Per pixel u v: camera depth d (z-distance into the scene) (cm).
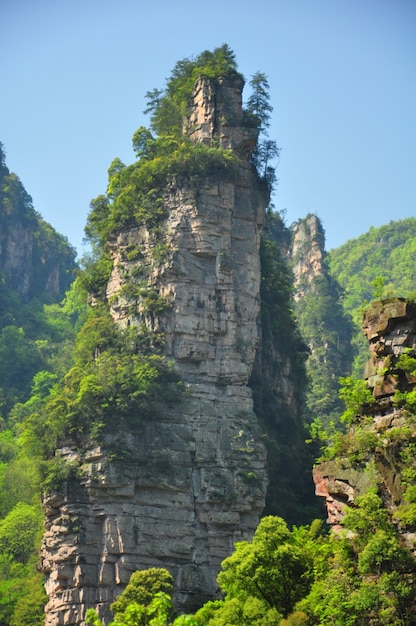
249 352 11900
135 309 11900
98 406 11050
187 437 11119
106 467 10706
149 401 11150
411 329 5744
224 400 11538
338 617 5256
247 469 11081
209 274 12019
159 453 10925
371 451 5597
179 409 11269
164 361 11562
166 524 10656
